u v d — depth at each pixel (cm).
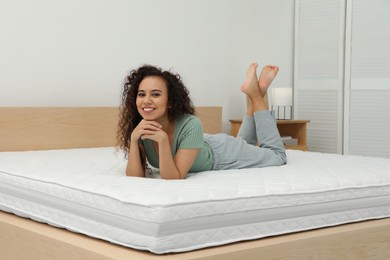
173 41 422
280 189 205
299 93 504
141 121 233
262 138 295
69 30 367
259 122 297
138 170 239
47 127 348
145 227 177
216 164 262
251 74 296
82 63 375
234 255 181
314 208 212
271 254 191
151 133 227
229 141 270
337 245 211
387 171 254
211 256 176
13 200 237
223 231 189
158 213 174
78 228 204
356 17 464
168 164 228
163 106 232
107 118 375
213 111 427
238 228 193
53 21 360
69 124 358
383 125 455
